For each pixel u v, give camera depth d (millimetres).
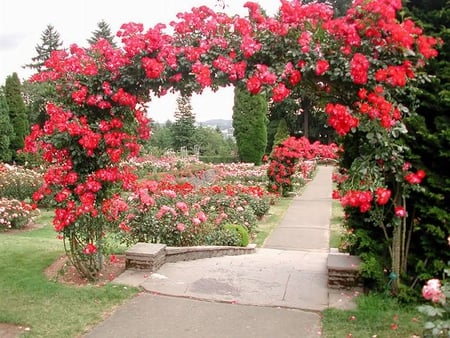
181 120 35188
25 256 6223
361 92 3814
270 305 4484
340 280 4883
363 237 4863
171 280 5250
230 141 40125
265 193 15023
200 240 7859
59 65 4625
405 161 4391
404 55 3830
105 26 38375
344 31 3852
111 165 5039
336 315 4137
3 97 24188
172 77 4402
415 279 4508
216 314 4262
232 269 5875
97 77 4625
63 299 4508
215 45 4301
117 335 3779
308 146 16938
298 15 4039
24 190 13062
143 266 5543
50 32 42781
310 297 4680
